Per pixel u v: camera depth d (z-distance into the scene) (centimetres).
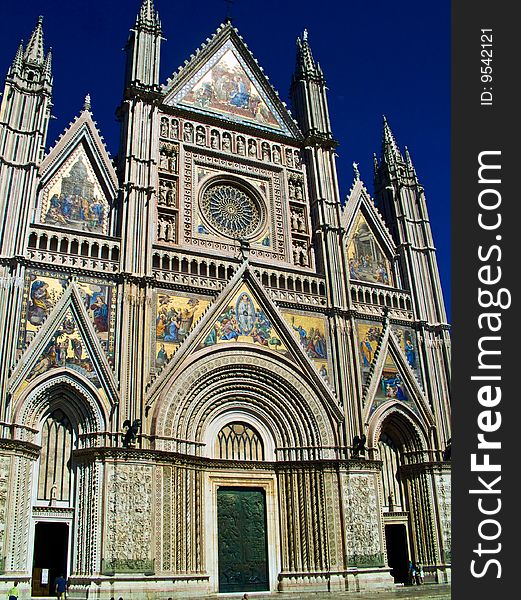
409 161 6203
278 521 4556
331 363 4988
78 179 4606
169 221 4856
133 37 5244
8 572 3488
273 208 5378
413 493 5059
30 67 4625
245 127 5475
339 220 5447
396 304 5525
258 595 4109
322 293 5181
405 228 5844
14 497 3609
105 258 4372
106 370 4078
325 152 5700
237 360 4584
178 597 3825
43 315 4056
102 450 3872
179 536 4019
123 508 3809
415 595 3797
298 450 4678
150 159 4797
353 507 4584
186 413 4309
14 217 4125
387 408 5044
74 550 3769
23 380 3850
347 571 4384
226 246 5000
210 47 5644
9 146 4303
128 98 4978
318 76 6022
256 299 4831
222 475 4459
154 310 4425
